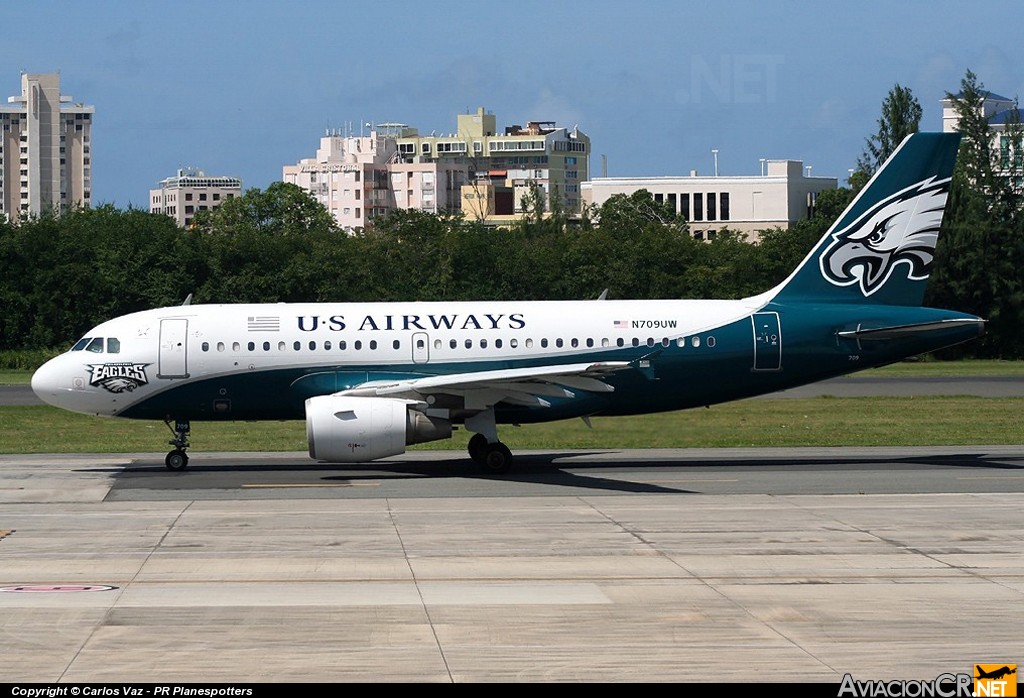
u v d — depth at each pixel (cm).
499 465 7556
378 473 7594
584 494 6612
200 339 7750
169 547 5081
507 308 7975
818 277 8088
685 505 6175
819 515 5844
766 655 3488
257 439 9681
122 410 7775
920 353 8019
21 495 6612
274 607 4038
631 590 4284
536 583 4397
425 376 7806
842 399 12912
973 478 7212
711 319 7956
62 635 3691
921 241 8088
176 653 3506
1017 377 16712
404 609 4009
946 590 4266
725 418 10975
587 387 7300
